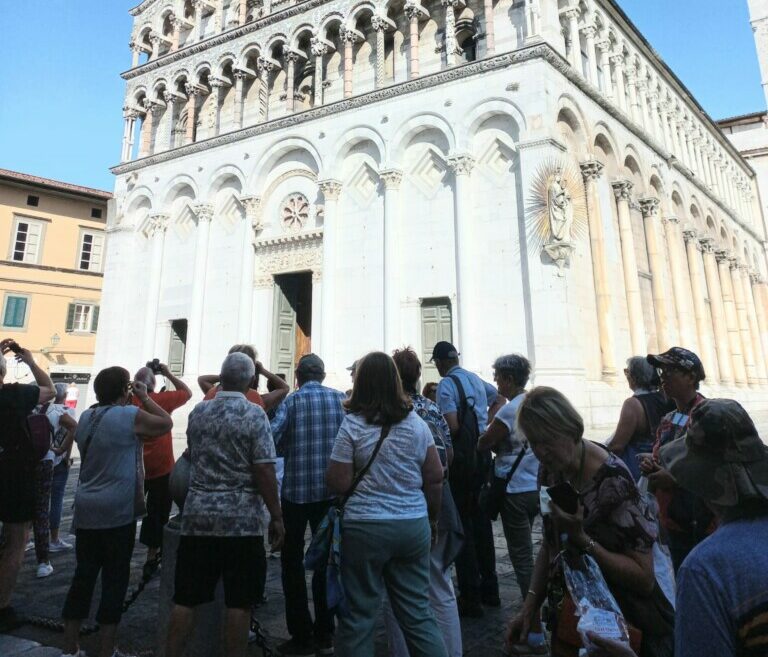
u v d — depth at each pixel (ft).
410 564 14.37
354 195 78.59
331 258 77.51
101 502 18.45
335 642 13.79
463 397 22.07
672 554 15.49
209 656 17.17
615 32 90.84
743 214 149.48
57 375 135.54
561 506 10.43
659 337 83.66
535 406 11.64
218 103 98.48
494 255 66.39
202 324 90.02
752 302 135.85
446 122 70.74
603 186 76.48
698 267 104.53
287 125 85.76
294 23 89.04
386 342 70.08
